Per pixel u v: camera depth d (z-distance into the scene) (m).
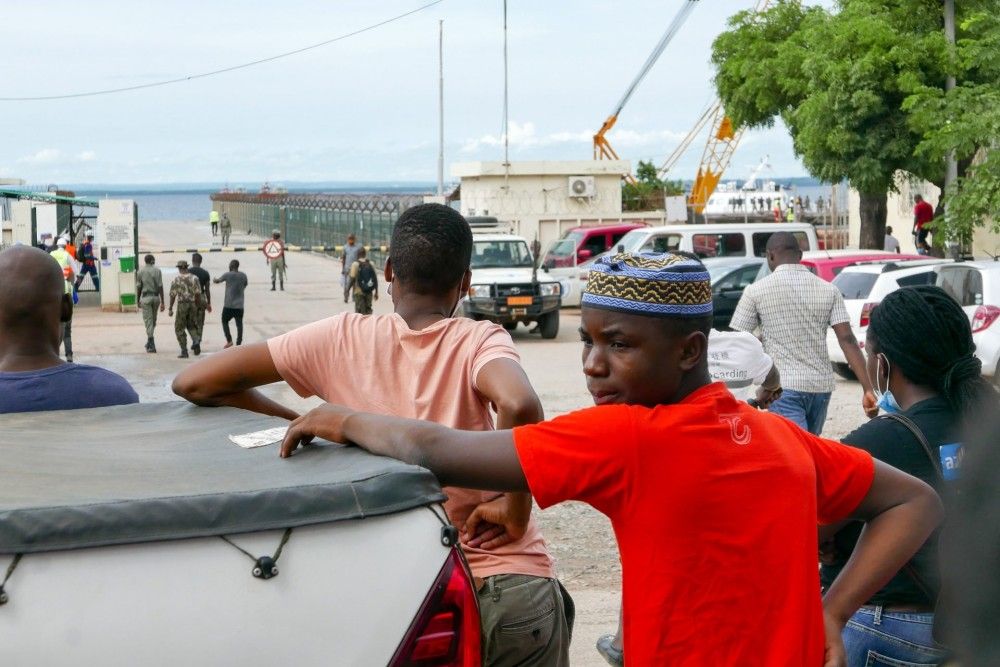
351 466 2.38
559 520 8.03
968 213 17.97
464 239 3.24
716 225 24.22
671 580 2.24
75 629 2.06
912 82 22.00
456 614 2.28
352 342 3.18
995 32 20.05
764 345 7.24
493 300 21.33
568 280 27.19
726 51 29.39
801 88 26.44
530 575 3.03
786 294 7.08
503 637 2.98
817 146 24.12
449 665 2.27
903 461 3.07
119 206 28.06
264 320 26.44
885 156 23.22
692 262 2.32
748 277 19.91
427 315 3.21
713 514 2.23
